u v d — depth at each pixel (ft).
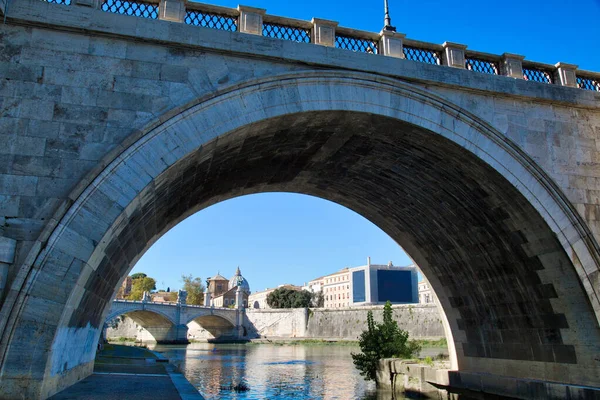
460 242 56.54
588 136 45.88
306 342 272.31
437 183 50.03
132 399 35.76
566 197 43.42
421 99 41.24
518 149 42.98
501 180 42.91
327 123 41.24
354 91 39.58
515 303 52.70
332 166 53.57
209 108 35.47
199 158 38.06
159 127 33.86
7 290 29.12
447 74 42.29
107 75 34.32
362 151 48.42
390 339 81.92
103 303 49.03
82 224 30.83
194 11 38.40
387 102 40.27
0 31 33.35
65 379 38.75
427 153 45.37
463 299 62.13
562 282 44.78
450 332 65.51
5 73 32.65
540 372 50.39
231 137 37.52
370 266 364.58
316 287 529.45
